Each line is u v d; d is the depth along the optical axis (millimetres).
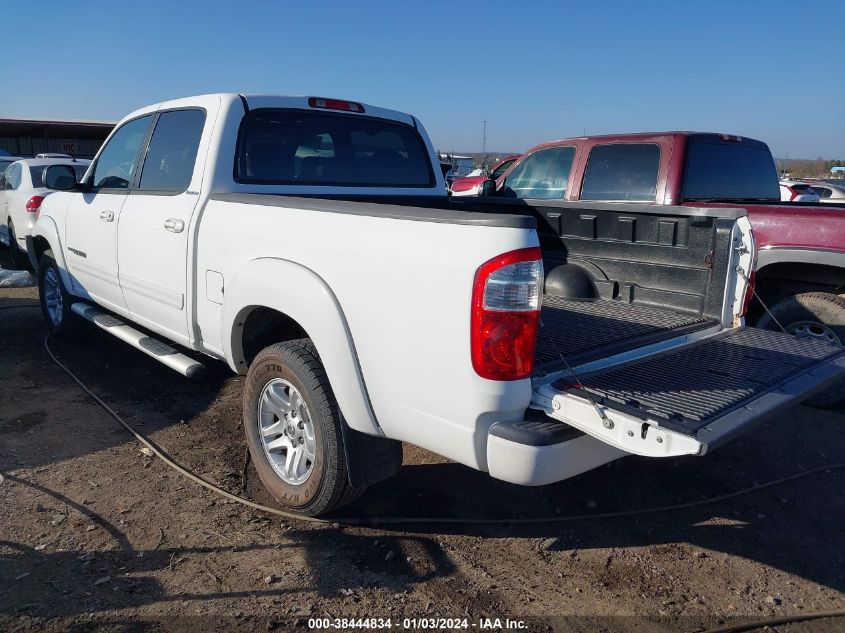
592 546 3588
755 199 6660
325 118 4742
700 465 4578
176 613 2934
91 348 6625
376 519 3719
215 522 3648
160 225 4445
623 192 6480
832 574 3428
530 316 2725
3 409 5066
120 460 4332
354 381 3170
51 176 5523
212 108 4352
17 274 9758
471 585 3213
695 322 3932
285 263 3451
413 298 2891
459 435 2826
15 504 3754
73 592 3039
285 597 3066
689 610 3105
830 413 5551
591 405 2699
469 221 2736
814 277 5539
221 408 5199
